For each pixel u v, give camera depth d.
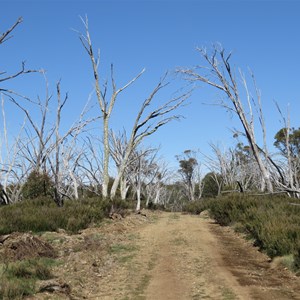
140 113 27.88
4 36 8.88
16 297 7.33
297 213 15.98
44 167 24.33
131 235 15.88
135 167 35.00
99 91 27.36
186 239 15.16
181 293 8.50
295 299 8.00
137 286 9.04
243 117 22.27
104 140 27.30
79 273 9.83
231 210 19.67
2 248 10.98
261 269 10.66
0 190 24.53
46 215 16.78
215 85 23.62
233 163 47.50
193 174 64.38
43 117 23.80
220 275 9.95
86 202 22.55
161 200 65.31
